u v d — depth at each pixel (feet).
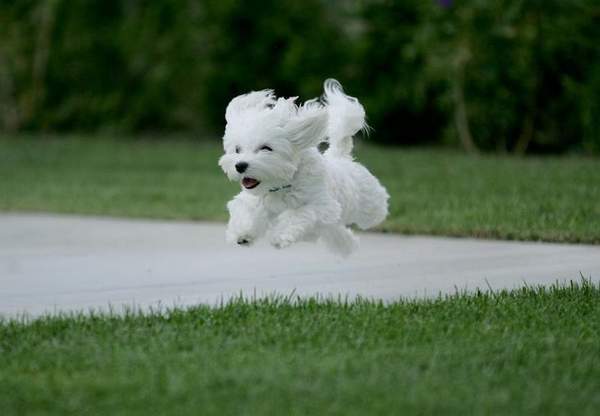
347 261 40.37
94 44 116.37
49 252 43.80
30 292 34.94
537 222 46.24
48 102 118.83
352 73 99.91
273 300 31.40
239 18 108.06
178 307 31.27
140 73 115.44
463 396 21.35
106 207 58.95
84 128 118.42
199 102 111.75
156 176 74.95
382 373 23.00
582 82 87.97
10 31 117.50
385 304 31.45
